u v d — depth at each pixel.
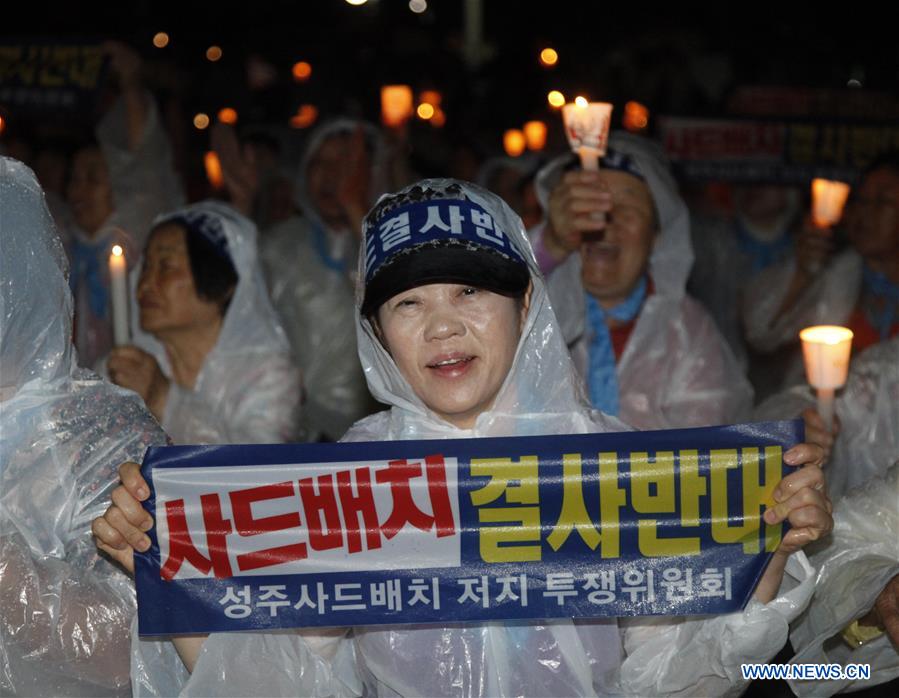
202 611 2.31
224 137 6.39
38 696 2.44
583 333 4.14
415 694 2.38
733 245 6.93
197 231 4.28
